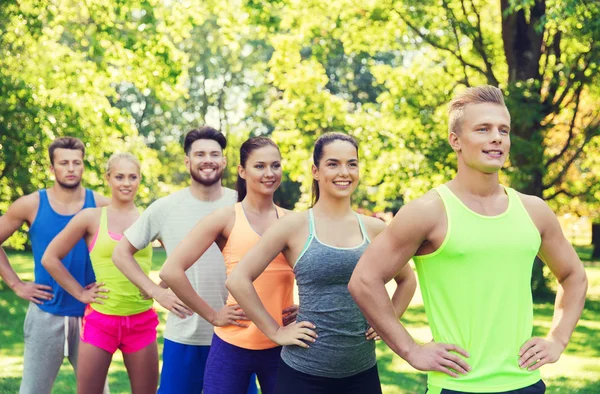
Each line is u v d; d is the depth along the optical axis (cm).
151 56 1320
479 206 271
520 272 269
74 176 491
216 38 3039
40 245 490
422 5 1467
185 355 419
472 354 265
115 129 1321
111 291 447
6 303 1324
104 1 1288
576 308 284
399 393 673
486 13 1538
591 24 1134
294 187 3178
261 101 3306
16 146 1262
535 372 272
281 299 367
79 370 451
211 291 418
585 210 1623
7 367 773
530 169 1358
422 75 1545
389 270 272
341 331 321
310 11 1553
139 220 431
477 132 267
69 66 1339
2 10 1230
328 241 327
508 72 1448
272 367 369
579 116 1507
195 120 3381
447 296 268
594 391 691
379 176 1519
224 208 385
